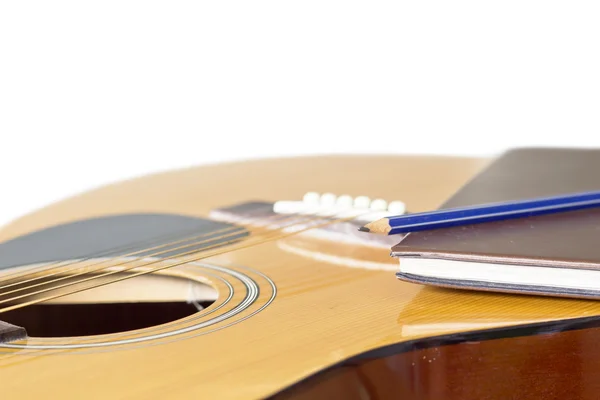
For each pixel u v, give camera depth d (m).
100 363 0.44
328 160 0.84
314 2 1.60
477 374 0.46
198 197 0.73
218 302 0.50
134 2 1.61
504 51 1.53
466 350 0.45
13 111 1.59
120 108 1.63
